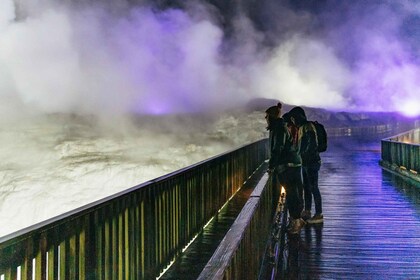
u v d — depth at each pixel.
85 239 3.50
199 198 6.90
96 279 3.65
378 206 9.40
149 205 4.78
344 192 11.27
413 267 5.50
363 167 17.02
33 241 2.82
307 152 7.60
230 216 8.01
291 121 7.14
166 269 5.27
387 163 16.78
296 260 5.79
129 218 4.31
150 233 4.79
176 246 5.68
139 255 4.53
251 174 13.27
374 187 12.02
